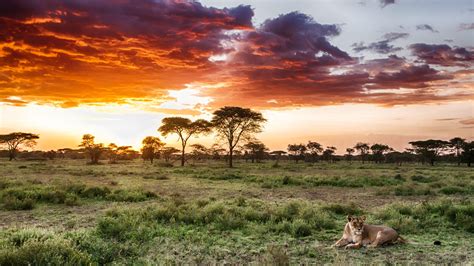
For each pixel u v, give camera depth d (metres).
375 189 25.50
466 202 16.55
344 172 47.97
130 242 9.24
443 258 8.30
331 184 28.62
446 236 10.72
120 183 27.80
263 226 11.41
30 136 101.25
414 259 8.20
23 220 12.81
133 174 40.12
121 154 127.88
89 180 30.61
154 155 94.44
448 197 20.61
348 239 9.52
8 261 6.44
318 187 26.86
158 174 39.62
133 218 11.76
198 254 8.45
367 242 9.47
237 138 69.62
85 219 12.87
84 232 9.10
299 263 7.88
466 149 91.81
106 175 37.81
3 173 38.47
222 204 14.45
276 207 14.66
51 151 112.81
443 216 13.27
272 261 7.36
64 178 31.83
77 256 6.91
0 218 13.19
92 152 81.75
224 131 69.12
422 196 21.38
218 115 68.38
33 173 39.00
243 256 8.41
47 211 14.76
